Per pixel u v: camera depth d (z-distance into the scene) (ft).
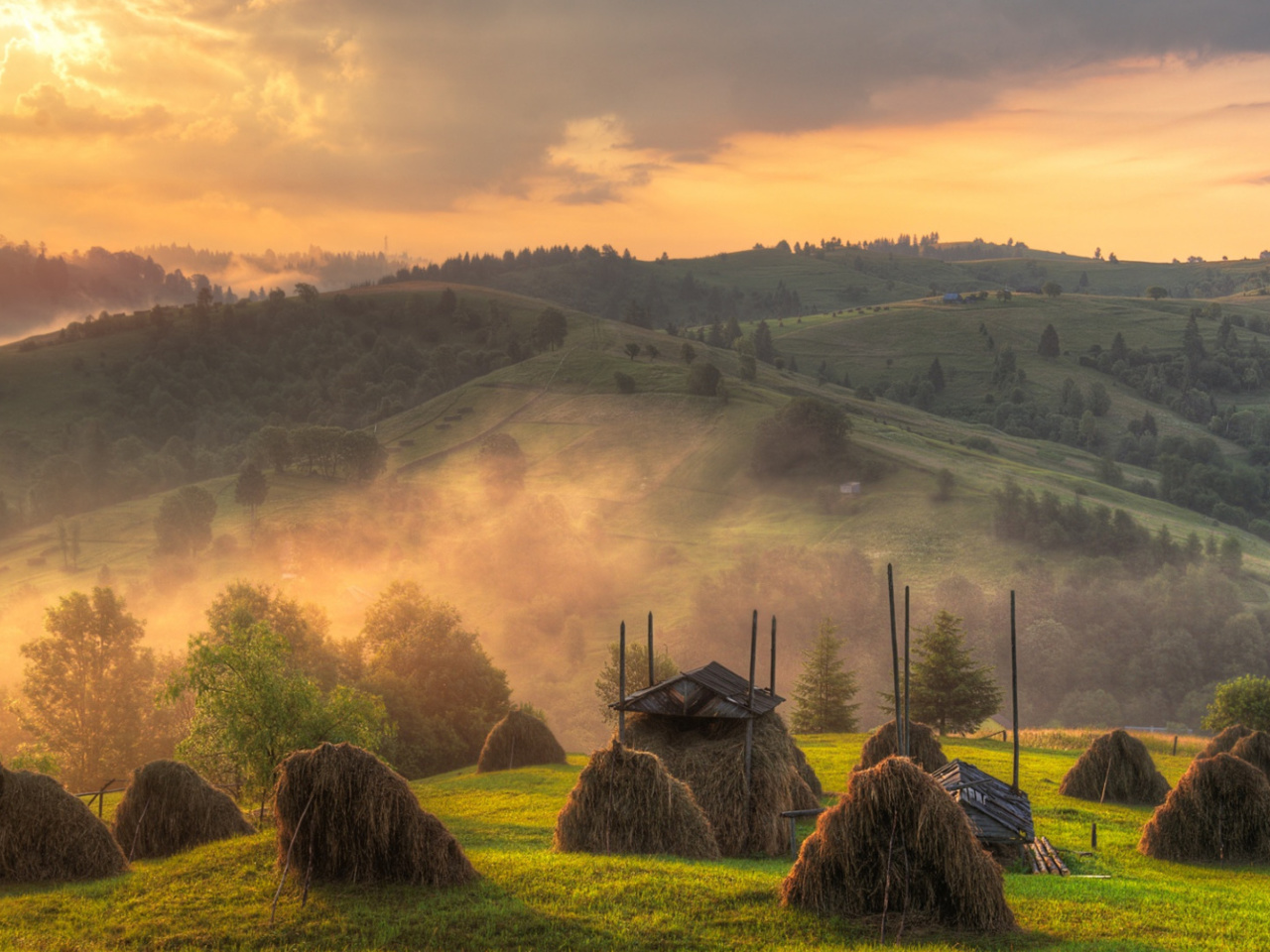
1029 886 76.23
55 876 75.05
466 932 60.39
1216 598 476.54
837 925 62.44
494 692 255.09
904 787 64.18
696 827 83.87
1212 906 70.44
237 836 88.43
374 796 67.51
